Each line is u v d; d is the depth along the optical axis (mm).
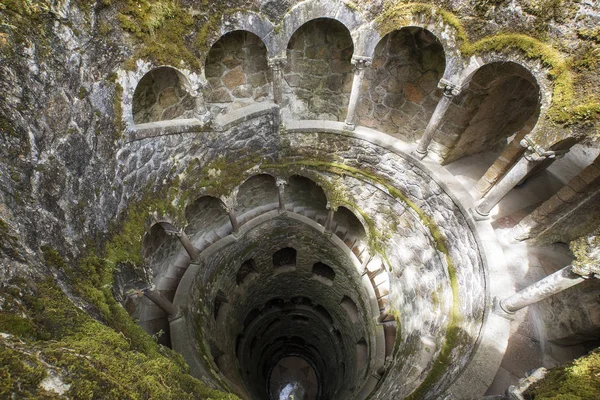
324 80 10055
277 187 12070
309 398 19406
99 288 5078
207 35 7547
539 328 7281
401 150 9445
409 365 8891
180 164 8555
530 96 8445
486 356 6410
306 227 12859
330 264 13906
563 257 8039
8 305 3229
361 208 11391
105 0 5684
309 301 17203
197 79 7805
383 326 11570
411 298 10422
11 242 3791
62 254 4746
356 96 9242
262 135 10242
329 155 10758
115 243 6457
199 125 8461
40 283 3809
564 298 7188
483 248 7738
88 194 5777
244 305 14336
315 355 19500
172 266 10695
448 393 6109
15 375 2480
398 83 9203
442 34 7375
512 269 7793
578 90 6008
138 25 6328
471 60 7207
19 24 4465
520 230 8094
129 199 7156
